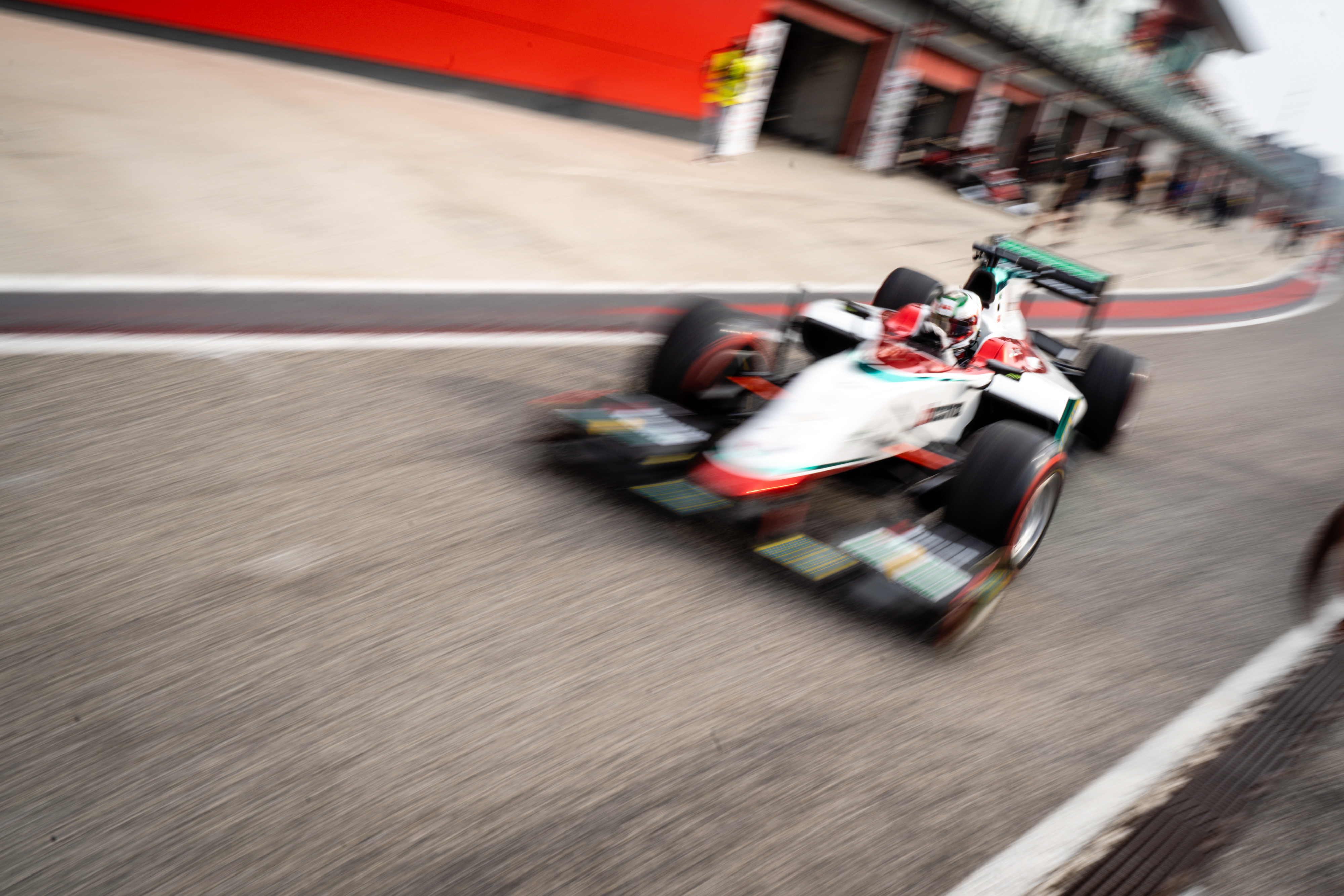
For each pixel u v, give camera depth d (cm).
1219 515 578
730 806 268
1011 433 406
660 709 301
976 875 261
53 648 277
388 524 374
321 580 331
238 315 568
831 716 314
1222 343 1209
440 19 1384
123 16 1172
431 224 866
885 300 617
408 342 584
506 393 531
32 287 541
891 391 427
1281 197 5775
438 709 282
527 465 442
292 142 983
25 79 934
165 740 253
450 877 230
